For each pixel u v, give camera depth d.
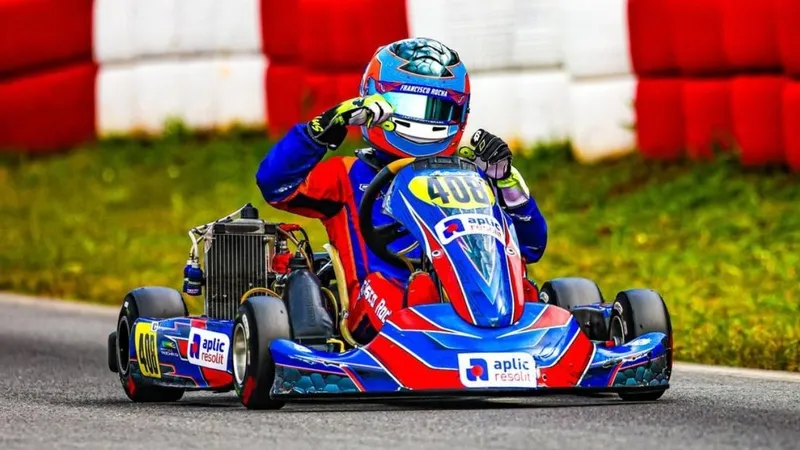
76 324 37.38
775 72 44.06
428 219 20.00
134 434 17.02
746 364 27.39
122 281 45.75
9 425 18.23
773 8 43.22
